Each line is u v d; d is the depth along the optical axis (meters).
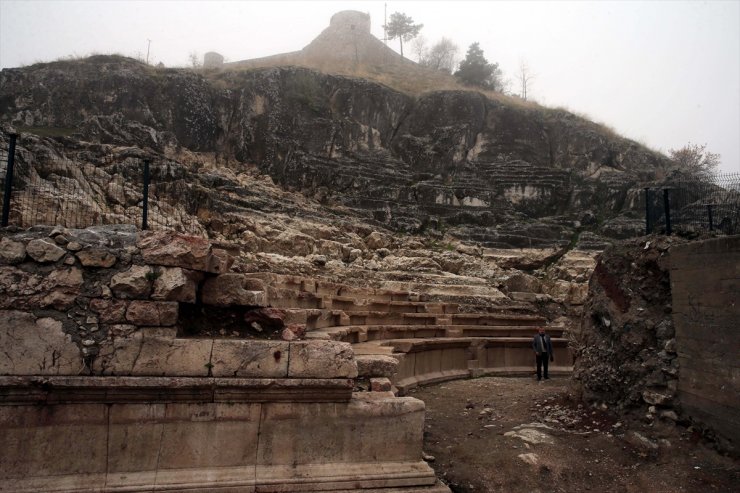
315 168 29.77
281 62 43.94
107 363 5.04
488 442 7.46
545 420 8.52
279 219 22.19
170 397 5.02
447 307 17.44
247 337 5.94
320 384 5.28
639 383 7.80
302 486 5.03
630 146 36.56
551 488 6.06
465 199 32.12
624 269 8.60
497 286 22.86
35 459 4.72
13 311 4.97
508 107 38.62
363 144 34.31
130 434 4.92
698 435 6.79
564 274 25.59
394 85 41.97
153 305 5.21
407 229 28.53
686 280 7.23
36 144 15.20
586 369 8.99
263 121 30.47
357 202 28.97
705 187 10.09
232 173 27.03
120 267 5.33
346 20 58.16
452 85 45.44
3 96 25.70
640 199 31.66
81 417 4.86
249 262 13.38
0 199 12.18
